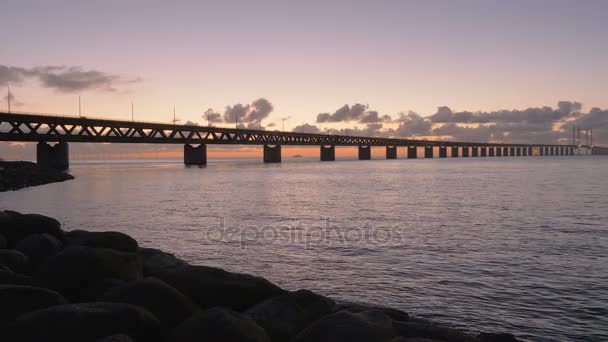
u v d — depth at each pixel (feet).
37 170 274.57
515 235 76.13
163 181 279.28
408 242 69.21
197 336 18.21
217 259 56.90
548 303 38.86
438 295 41.19
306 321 22.66
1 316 19.24
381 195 169.27
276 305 23.25
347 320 19.57
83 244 32.19
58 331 17.26
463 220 97.25
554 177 308.81
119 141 416.26
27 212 115.44
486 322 34.40
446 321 34.60
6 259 28.63
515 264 53.78
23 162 279.28
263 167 599.16
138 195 172.35
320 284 45.11
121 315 18.53
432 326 22.16
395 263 54.19
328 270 50.70
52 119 363.56
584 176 321.73
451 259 56.44
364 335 18.67
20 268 28.76
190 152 612.29
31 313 18.24
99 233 33.91
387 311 27.50
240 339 18.10
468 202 140.05
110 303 19.38
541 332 32.45
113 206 130.82
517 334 32.09
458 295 41.16
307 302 23.80
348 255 58.90
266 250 62.64
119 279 25.20
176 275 26.58
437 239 72.02
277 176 343.67
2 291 19.97
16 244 32.71
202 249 63.72
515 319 35.01
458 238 73.00
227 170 493.77
